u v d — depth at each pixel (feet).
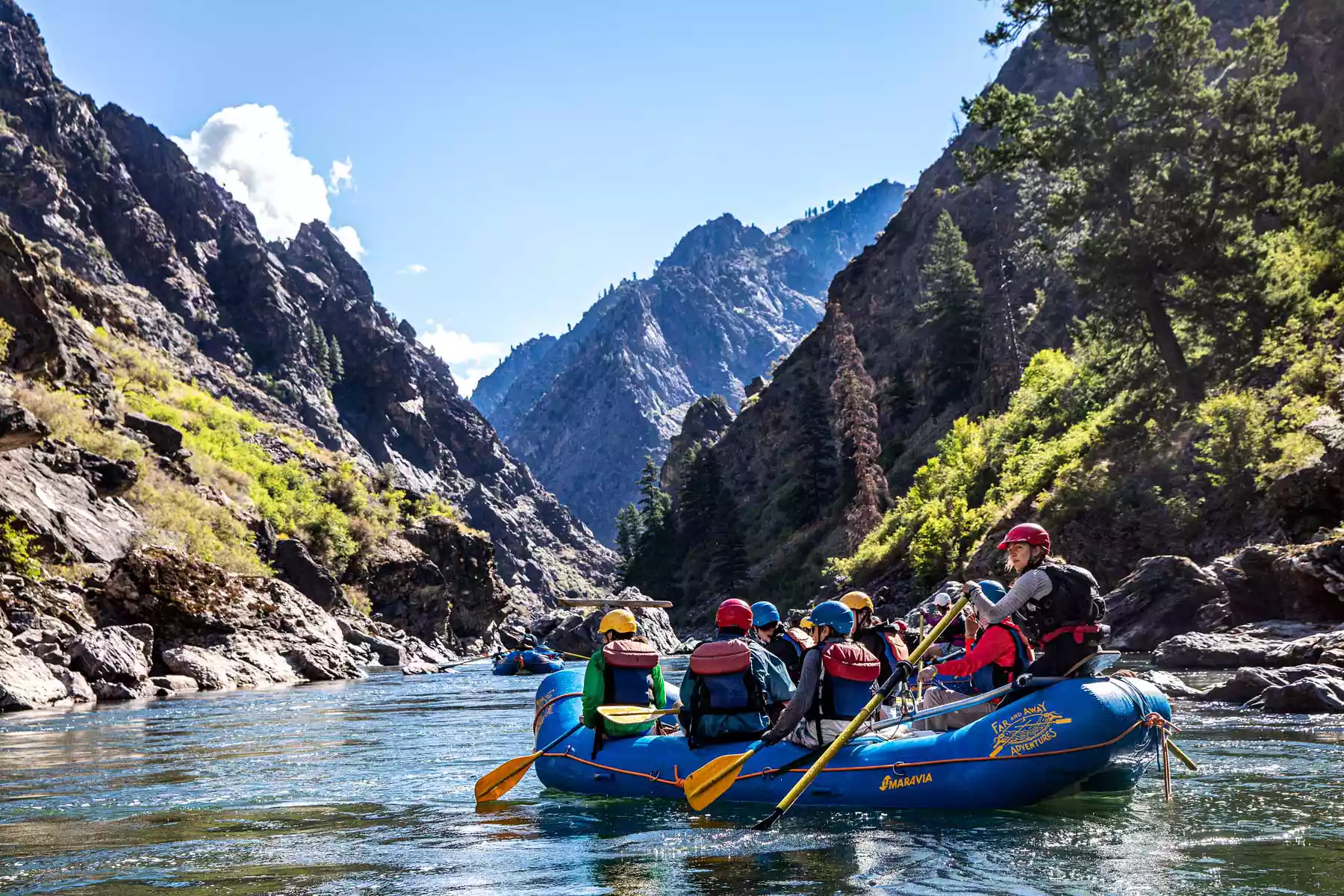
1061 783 20.43
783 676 23.88
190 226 538.47
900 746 21.95
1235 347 108.58
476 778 30.17
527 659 100.53
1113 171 113.19
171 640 78.18
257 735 42.93
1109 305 115.24
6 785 29.32
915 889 15.72
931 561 131.95
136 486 111.55
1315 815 19.90
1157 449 99.76
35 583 71.61
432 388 625.82
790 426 362.94
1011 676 22.29
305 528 165.07
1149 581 74.13
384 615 170.71
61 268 247.50
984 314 282.77
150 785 29.22
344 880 17.66
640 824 21.77
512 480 648.79
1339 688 36.14
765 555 302.25
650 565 329.11
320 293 597.11
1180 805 21.15
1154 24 116.16
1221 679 48.39
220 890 17.11
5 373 110.52
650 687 26.27
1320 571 58.39
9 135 460.96
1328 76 173.47
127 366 205.16
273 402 455.22
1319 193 125.49
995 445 154.40
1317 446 74.84
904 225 376.48
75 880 17.98
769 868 17.42
